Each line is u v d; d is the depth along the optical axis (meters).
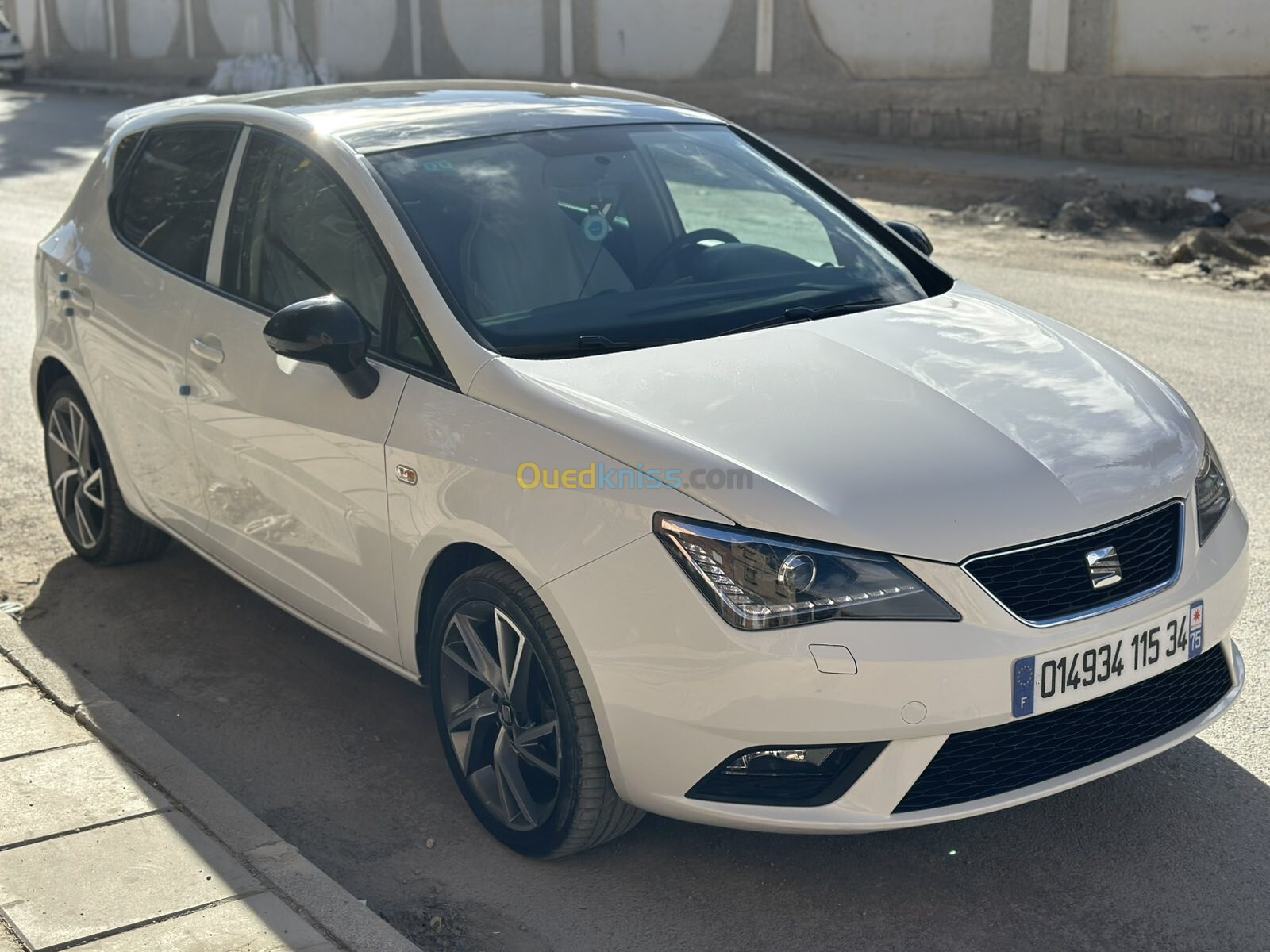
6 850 3.08
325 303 3.31
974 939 2.92
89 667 4.30
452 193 3.68
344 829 3.42
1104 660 2.86
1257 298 9.75
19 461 6.30
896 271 4.05
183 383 4.11
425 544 3.25
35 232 13.34
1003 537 2.77
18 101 29.42
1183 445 3.18
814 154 18.41
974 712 2.73
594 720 2.96
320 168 3.82
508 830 3.25
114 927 2.80
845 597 2.71
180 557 5.18
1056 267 11.10
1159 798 3.43
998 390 3.21
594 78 23.81
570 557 2.88
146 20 33.78
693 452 2.84
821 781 2.82
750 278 3.77
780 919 3.01
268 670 4.29
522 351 3.29
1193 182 15.20
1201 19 16.42
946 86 18.94
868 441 2.93
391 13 27.30
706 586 2.74
